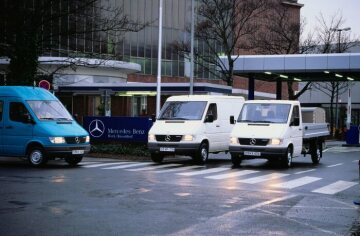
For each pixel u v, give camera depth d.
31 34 24.39
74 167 17.66
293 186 13.68
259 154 18.19
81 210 9.67
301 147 19.67
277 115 19.00
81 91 41.31
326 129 22.61
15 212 9.39
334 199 11.62
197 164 19.67
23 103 17.61
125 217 9.10
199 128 19.44
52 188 12.35
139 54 59.12
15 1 23.92
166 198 11.19
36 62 24.56
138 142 23.83
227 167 18.62
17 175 14.92
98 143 24.66
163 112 20.38
